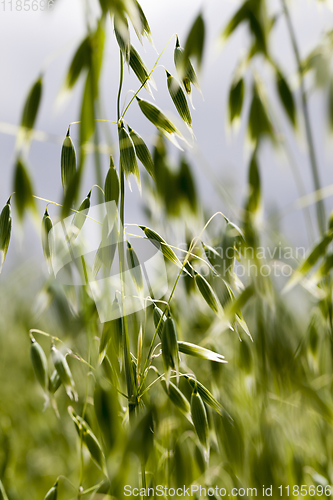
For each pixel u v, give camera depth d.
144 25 0.89
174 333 0.90
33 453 1.15
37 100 0.91
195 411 0.91
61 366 0.90
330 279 0.97
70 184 0.90
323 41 0.96
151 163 0.90
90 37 0.91
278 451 0.98
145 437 0.90
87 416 0.95
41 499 1.04
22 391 1.27
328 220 0.97
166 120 0.90
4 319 1.30
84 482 0.98
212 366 0.98
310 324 0.99
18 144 0.91
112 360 0.91
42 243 0.90
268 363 0.97
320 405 0.96
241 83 1.00
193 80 0.90
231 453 0.97
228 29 0.98
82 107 0.90
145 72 0.90
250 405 0.99
